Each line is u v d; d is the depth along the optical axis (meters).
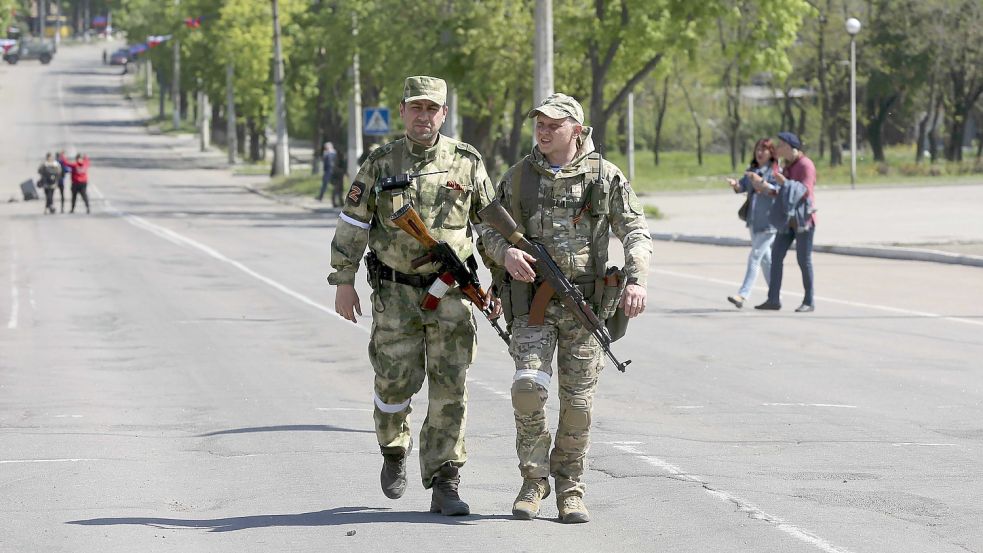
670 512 23.92
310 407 36.47
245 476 27.62
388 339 22.81
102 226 131.50
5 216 151.12
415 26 144.75
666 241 104.31
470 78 142.50
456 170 22.86
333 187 164.38
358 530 22.80
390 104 163.75
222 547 21.91
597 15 122.62
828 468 27.61
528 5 142.88
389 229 22.69
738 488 25.81
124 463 29.11
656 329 51.84
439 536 22.31
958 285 67.00
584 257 22.27
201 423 34.22
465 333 22.88
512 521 23.28
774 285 58.00
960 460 28.33
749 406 35.28
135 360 46.56
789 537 22.14
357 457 29.45
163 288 71.94
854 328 51.69
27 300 66.69
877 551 21.27
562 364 22.59
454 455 23.47
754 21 125.56
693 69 128.88
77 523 23.66
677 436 31.25
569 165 22.23
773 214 57.25
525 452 22.98
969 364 42.41
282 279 76.44
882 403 35.56
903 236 93.12
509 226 21.94
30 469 28.48
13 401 38.06
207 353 47.97
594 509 24.20
